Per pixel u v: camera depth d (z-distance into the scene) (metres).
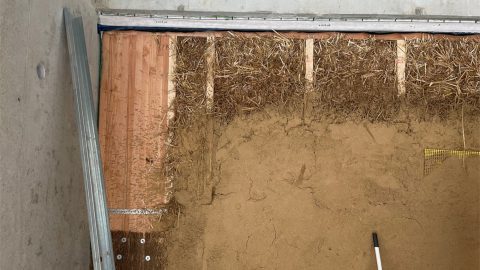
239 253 2.66
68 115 2.30
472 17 2.71
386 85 2.69
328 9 2.73
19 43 1.78
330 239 2.66
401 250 2.65
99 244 2.20
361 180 2.68
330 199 2.67
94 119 2.30
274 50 2.69
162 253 2.66
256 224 2.67
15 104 1.75
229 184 2.68
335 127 2.69
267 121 2.69
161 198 2.68
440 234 2.65
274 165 2.69
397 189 2.67
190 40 2.71
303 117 2.69
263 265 2.66
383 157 2.68
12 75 1.73
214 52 2.69
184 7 2.74
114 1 2.71
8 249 1.71
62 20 2.23
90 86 2.34
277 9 2.73
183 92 2.70
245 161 2.69
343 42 2.69
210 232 2.67
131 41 2.72
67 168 2.29
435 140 2.69
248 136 2.69
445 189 2.67
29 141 1.88
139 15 2.72
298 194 2.68
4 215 1.68
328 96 2.69
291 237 2.67
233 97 2.69
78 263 2.46
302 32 2.70
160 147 2.69
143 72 2.71
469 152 2.69
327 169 2.68
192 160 2.69
